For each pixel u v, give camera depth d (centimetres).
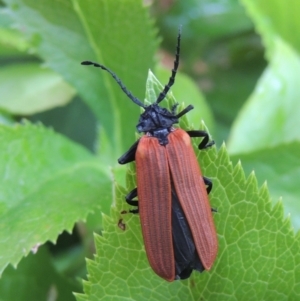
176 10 11
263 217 6
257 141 8
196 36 11
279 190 8
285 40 9
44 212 7
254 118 8
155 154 7
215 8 11
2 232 7
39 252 7
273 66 9
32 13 8
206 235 6
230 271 6
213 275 6
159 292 6
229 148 8
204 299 6
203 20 11
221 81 11
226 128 10
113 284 6
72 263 8
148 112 7
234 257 6
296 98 8
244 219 6
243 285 6
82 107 10
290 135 8
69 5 8
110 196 7
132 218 6
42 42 8
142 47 8
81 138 10
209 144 6
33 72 9
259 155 8
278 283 6
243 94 11
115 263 6
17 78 9
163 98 7
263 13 9
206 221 6
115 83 8
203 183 6
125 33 8
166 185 7
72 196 7
